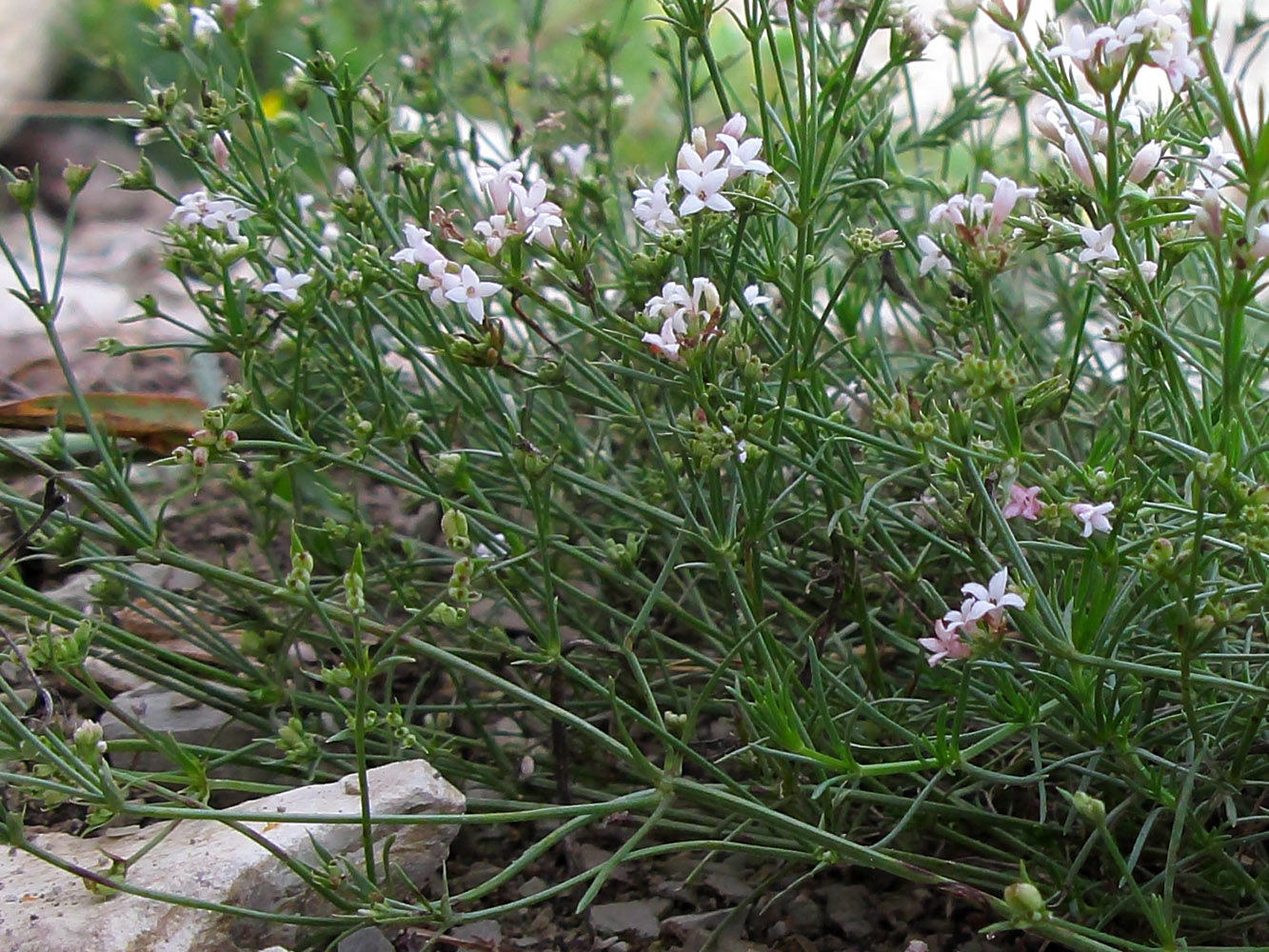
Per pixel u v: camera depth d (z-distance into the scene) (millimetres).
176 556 125
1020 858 124
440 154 178
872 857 108
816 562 155
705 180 118
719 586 147
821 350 177
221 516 200
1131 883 102
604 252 178
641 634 149
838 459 162
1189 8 102
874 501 135
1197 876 118
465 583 107
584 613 164
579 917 133
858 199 161
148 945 112
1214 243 102
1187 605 102
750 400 121
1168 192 123
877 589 150
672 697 138
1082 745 120
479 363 125
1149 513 130
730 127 120
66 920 113
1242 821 121
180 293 285
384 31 227
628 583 138
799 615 144
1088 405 160
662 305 118
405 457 169
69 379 131
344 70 144
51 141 400
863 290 179
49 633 116
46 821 140
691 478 127
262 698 139
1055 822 126
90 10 401
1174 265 123
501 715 159
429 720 145
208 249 144
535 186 120
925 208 187
